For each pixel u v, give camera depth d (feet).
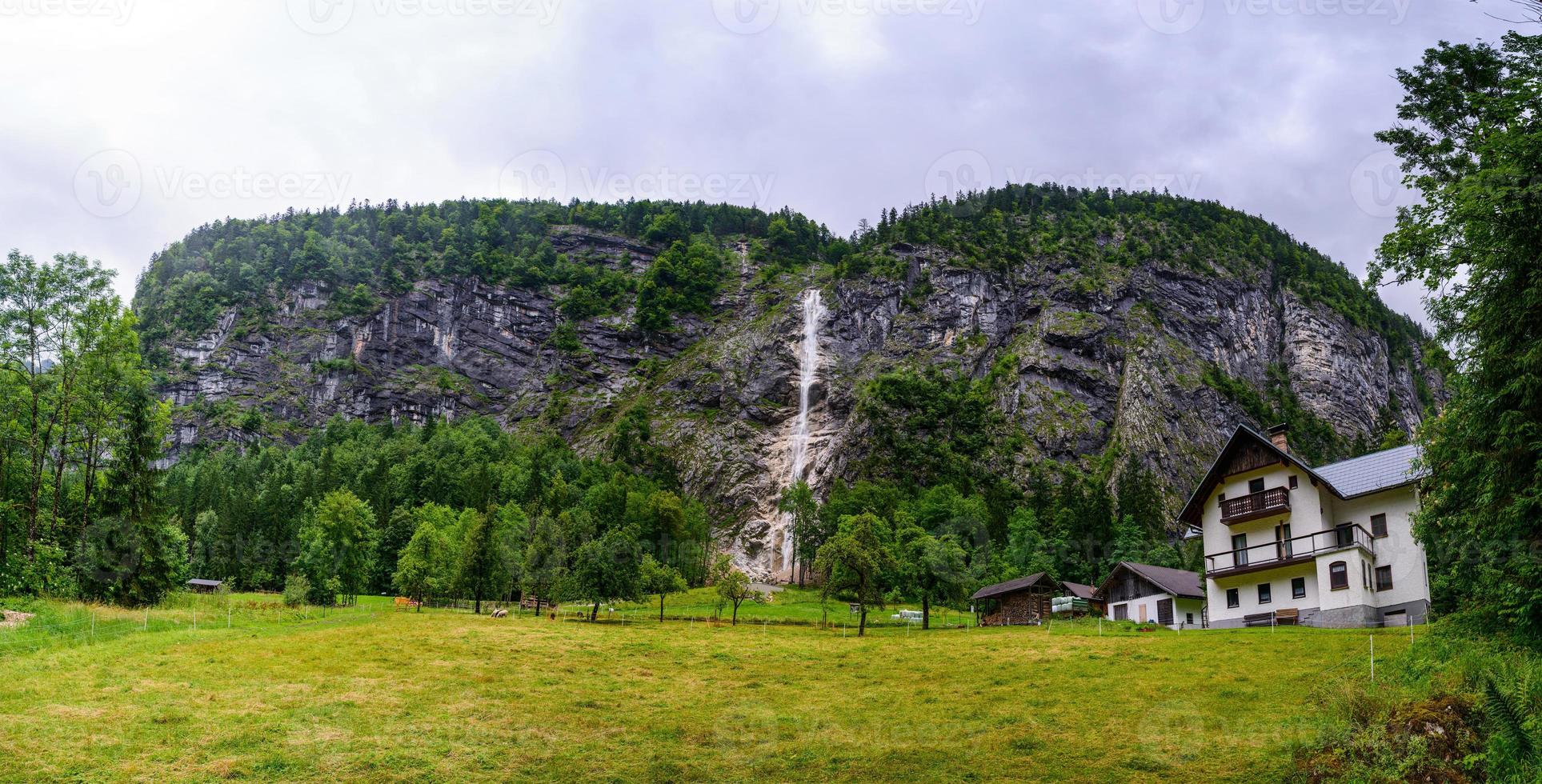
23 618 136.67
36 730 83.87
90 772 75.41
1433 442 86.89
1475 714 69.10
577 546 249.55
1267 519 177.27
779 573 547.49
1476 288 81.35
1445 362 85.81
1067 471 595.88
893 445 613.11
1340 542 166.30
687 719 99.86
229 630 148.56
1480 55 110.73
